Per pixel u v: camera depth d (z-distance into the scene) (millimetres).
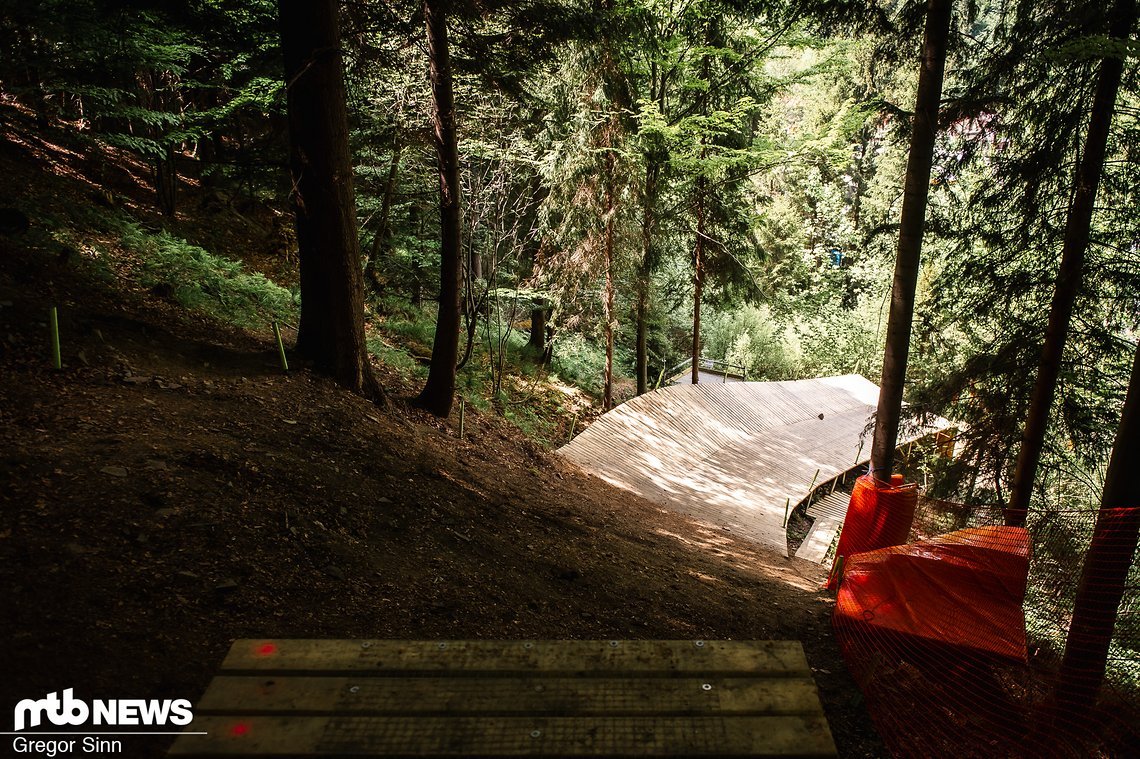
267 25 9797
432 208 16969
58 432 5148
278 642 2289
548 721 1966
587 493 10906
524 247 16250
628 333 22969
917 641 4176
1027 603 4562
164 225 13500
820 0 7410
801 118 25562
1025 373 8195
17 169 11742
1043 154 7301
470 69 9297
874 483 6797
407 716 1962
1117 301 7570
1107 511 4047
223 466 5395
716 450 16844
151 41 10867
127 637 3346
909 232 6531
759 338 28000
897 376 6723
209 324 9352
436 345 10641
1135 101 8477
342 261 8609
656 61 15484
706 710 2027
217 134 16281
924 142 6449
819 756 1852
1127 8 6258
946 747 3773
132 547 4074
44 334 6785
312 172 8141
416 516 6164
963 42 7398
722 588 7133
